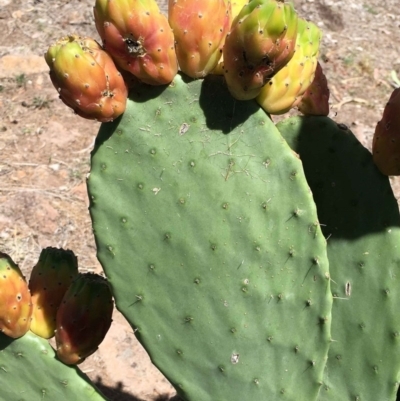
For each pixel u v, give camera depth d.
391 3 1.96
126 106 0.52
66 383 0.59
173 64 0.51
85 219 1.33
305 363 0.57
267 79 0.50
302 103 0.64
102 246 0.55
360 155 0.64
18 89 1.62
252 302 0.56
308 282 0.56
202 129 0.53
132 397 1.05
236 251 0.55
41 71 1.66
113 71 0.50
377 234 0.65
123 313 0.56
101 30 0.49
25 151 1.47
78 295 0.57
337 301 0.68
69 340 0.57
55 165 1.44
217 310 0.56
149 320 0.56
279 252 0.55
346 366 0.69
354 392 0.69
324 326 0.56
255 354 0.57
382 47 1.80
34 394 0.59
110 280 0.55
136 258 0.55
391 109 0.61
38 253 1.26
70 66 0.48
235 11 0.57
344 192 0.65
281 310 0.56
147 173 0.53
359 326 0.67
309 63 0.53
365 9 1.92
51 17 1.83
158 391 1.06
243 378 0.57
